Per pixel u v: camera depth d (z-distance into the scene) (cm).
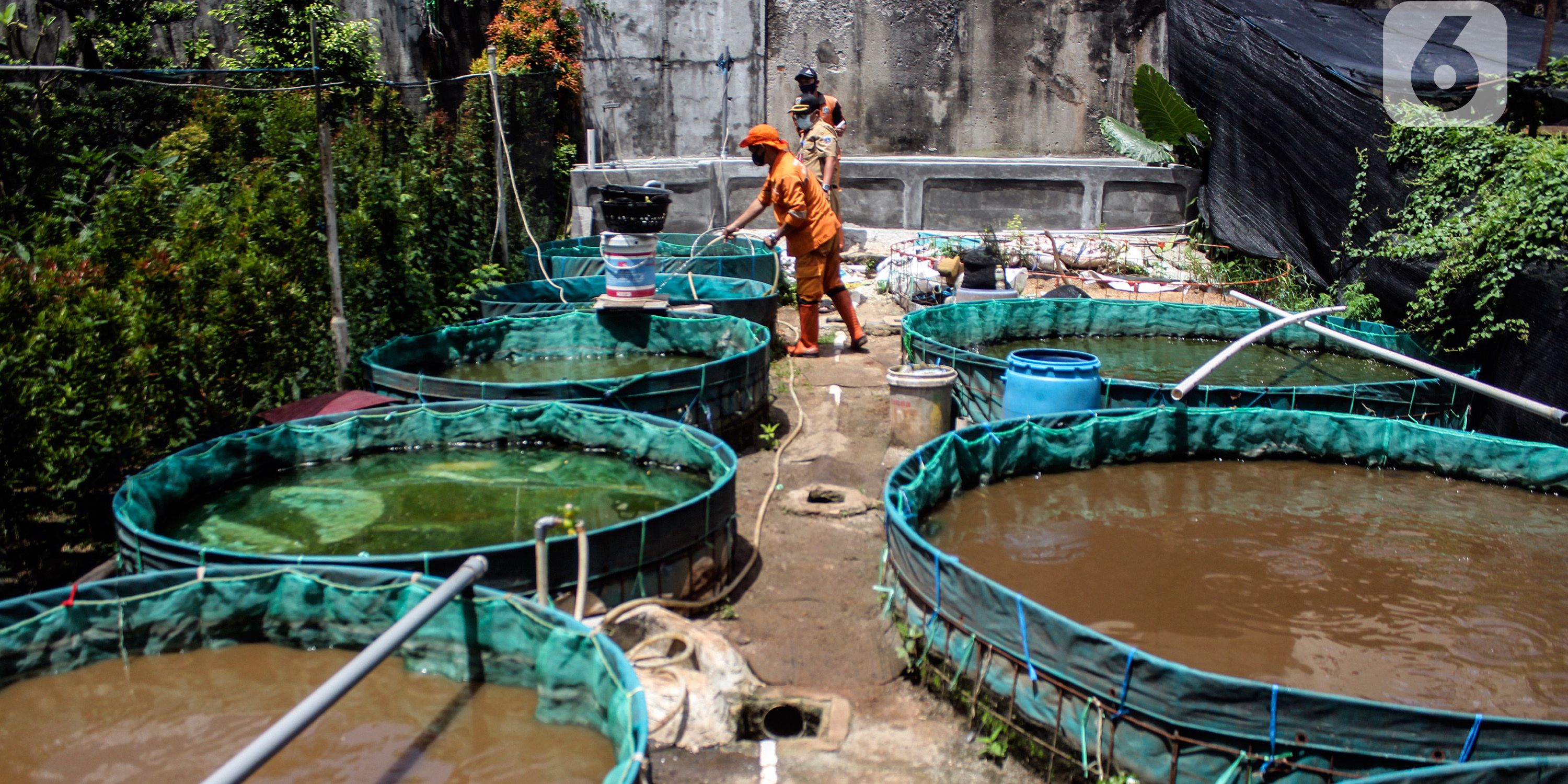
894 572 440
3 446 425
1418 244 802
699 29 1379
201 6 1339
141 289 519
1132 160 1333
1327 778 306
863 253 1249
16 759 304
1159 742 323
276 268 590
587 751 308
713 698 372
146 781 293
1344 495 580
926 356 749
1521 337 683
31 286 462
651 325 784
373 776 295
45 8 1152
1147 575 468
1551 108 977
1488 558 495
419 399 607
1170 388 650
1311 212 1023
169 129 779
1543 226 673
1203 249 1189
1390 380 772
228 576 367
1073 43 1368
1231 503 565
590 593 402
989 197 1330
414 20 1356
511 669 345
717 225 1345
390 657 364
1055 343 919
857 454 655
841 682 404
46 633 350
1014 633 358
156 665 361
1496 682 383
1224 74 1134
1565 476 577
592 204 1303
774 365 856
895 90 1395
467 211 920
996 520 532
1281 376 795
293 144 740
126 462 526
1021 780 349
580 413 581
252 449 534
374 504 502
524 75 1148
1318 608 439
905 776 348
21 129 662
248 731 319
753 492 589
